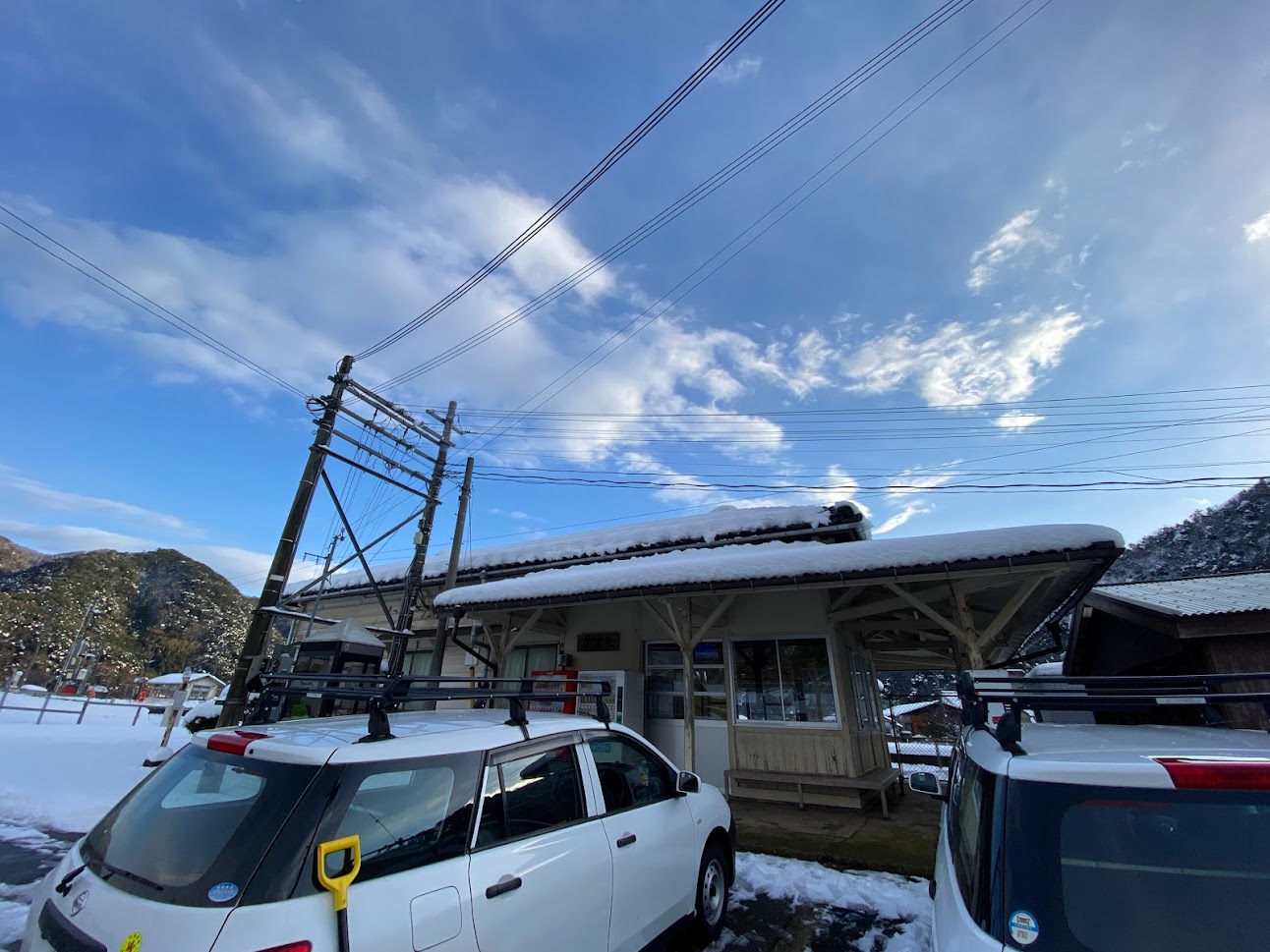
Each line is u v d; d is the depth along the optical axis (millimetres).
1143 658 8898
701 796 3977
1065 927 1572
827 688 7977
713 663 8945
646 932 3016
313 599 16422
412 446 13070
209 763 2273
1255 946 1496
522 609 8961
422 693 2576
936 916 2031
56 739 12820
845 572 6426
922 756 15266
